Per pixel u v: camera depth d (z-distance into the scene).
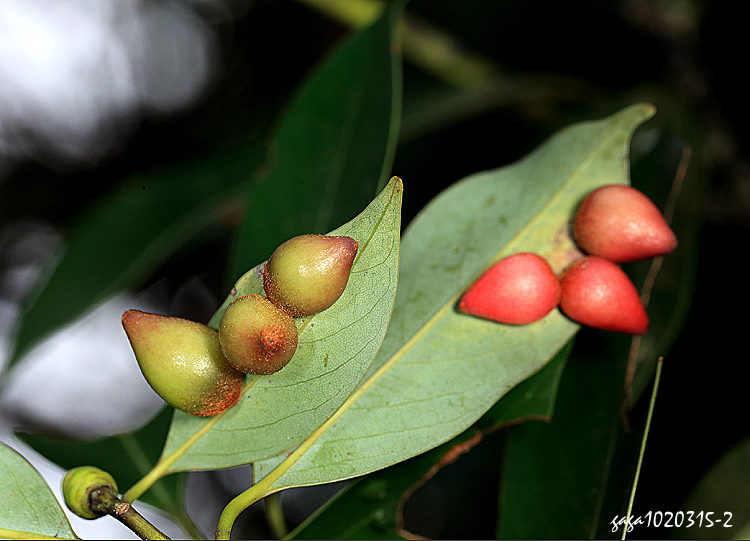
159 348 0.18
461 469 0.25
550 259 0.21
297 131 0.22
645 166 0.22
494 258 0.21
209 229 0.27
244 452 0.19
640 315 0.20
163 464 0.19
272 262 0.18
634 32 0.27
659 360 0.19
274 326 0.18
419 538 0.21
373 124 0.22
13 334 0.25
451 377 0.20
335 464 0.19
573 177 0.21
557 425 0.21
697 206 0.22
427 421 0.19
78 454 0.23
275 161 0.22
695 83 0.27
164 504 0.23
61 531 0.19
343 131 0.22
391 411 0.19
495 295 0.20
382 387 0.20
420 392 0.20
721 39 0.26
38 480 0.19
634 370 0.21
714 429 0.24
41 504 0.19
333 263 0.18
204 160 0.27
